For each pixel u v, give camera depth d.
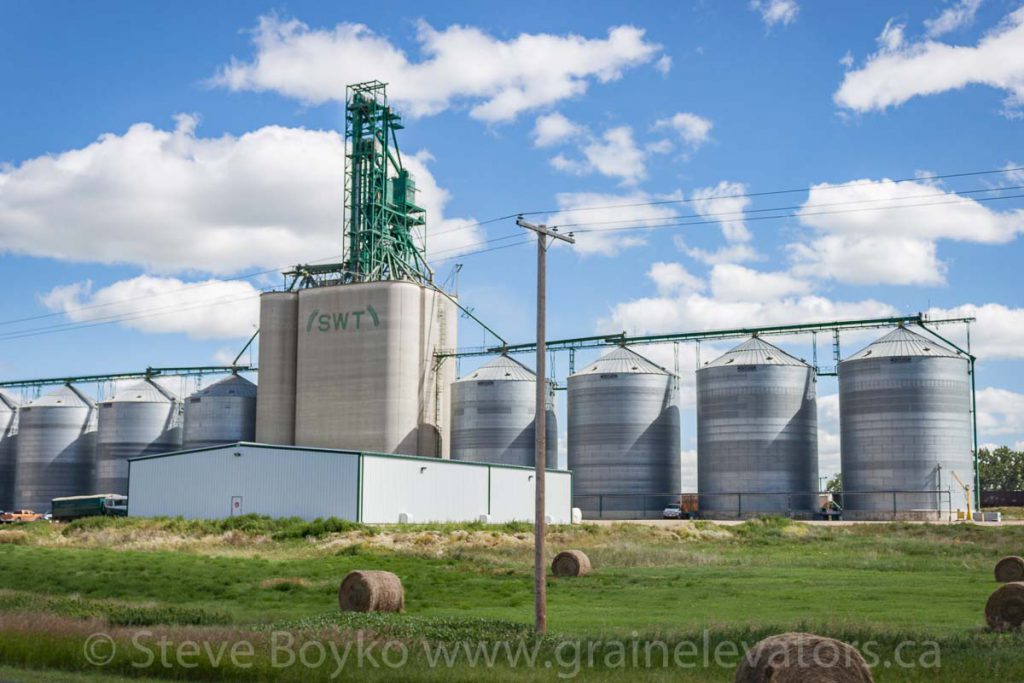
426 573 47.16
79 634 24.11
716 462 111.62
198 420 127.06
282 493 75.31
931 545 66.38
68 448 142.38
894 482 103.25
